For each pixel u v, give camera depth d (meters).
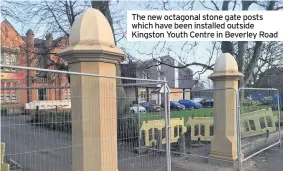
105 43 4.28
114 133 4.42
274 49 23.80
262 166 7.84
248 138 9.79
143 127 7.60
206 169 7.53
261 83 31.41
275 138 11.10
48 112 4.29
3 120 3.63
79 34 4.24
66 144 4.43
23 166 5.38
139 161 6.32
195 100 12.18
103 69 4.26
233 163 7.77
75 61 4.22
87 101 4.18
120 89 6.62
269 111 11.11
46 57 17.53
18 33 17.36
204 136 9.82
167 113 5.61
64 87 5.07
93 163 4.20
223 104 8.16
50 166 4.91
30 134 4.10
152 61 17.17
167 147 5.46
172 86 33.97
